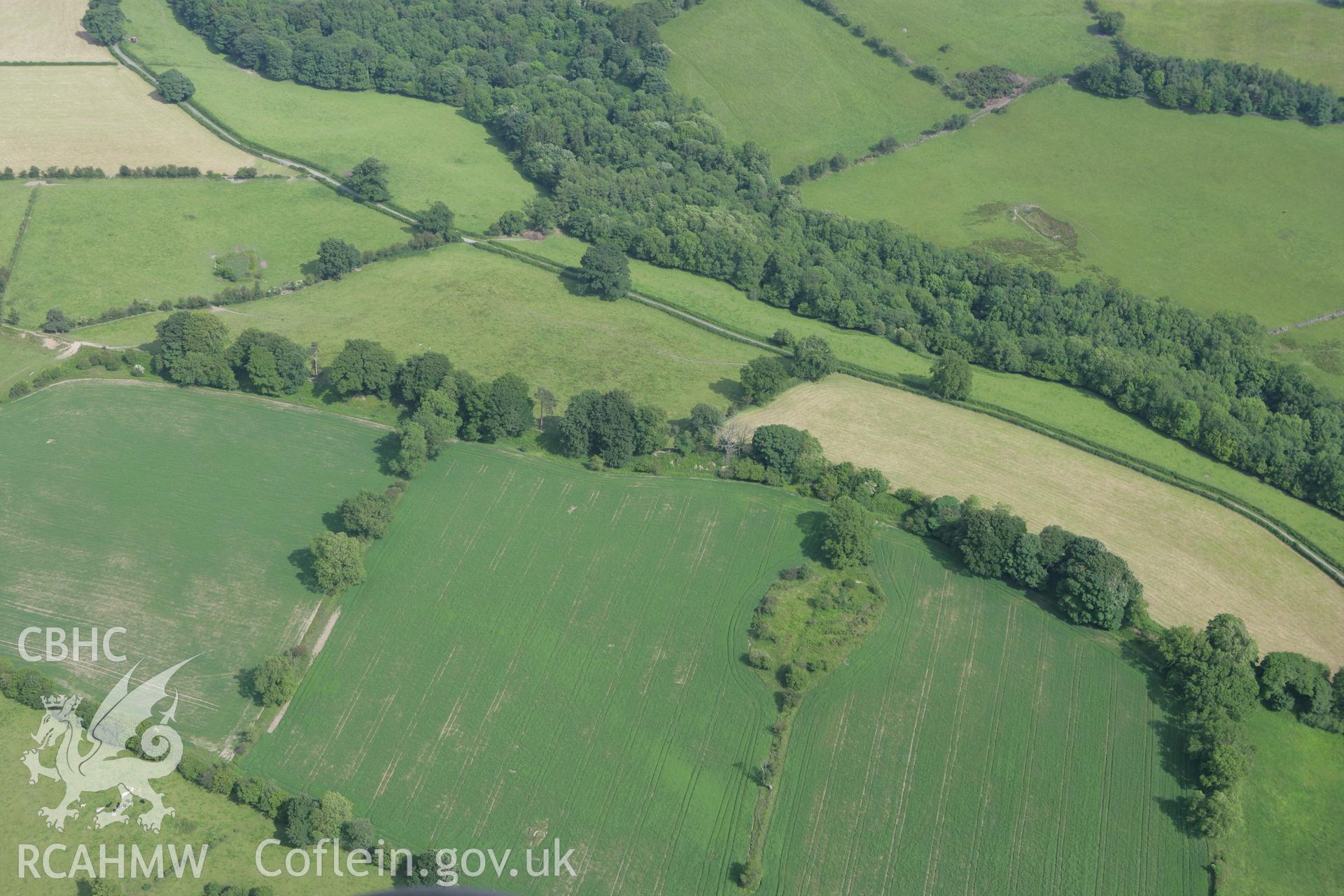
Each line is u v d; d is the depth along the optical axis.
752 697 136.12
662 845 121.62
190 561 149.38
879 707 135.50
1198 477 172.62
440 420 165.88
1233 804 124.12
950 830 123.75
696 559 152.88
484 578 148.88
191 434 168.75
